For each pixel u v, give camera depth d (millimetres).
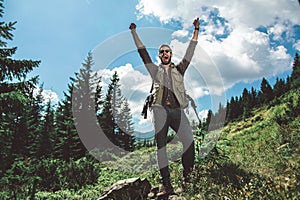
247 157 7359
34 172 11531
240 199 3617
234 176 4691
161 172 4465
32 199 9000
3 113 12039
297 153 5543
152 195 4793
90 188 10320
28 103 12727
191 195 4309
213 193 4145
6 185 10258
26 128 26078
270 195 3469
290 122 10258
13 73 12477
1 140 12305
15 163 12359
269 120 14695
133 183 5125
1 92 12180
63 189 10625
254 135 12516
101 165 13039
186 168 4734
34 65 12867
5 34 12336
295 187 3385
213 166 5375
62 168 12328
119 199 5016
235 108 37812
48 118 34562
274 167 5133
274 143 8102
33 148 27188
